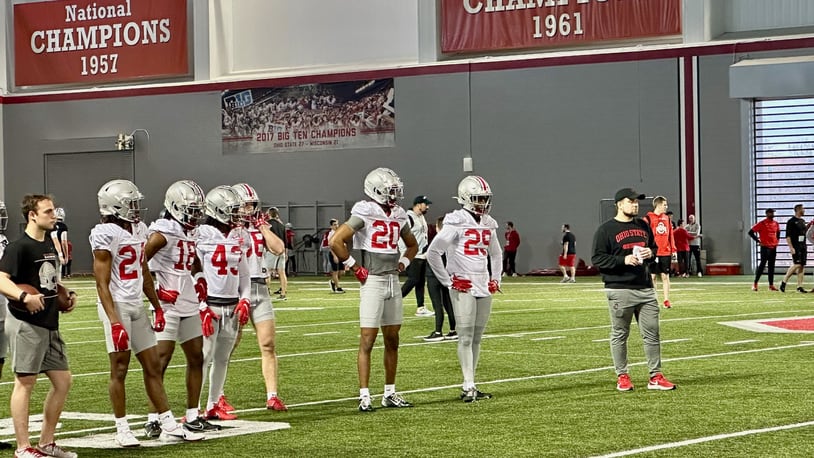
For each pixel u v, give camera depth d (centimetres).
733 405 1891
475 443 1595
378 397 2098
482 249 2019
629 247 2070
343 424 1786
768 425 1697
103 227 1597
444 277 2020
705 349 2738
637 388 2120
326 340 3170
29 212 1520
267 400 1961
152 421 1695
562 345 2908
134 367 2645
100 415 1958
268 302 1981
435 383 2270
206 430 1742
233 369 2569
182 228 1706
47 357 1519
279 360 2719
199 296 1736
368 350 1925
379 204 1923
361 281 1925
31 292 1492
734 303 4194
